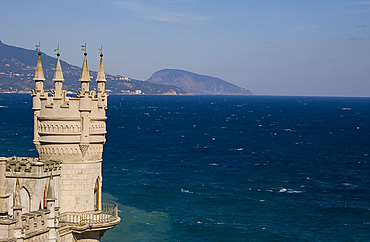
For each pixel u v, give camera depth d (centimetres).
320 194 11306
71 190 4484
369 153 18325
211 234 8312
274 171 14212
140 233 8144
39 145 4525
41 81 4538
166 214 9300
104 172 13238
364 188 12044
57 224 3950
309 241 8069
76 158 4488
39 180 4025
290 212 9738
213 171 14062
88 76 4559
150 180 12394
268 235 8319
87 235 4528
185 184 12075
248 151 18600
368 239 8231
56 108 4444
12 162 4047
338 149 19450
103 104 4634
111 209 4706
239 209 9888
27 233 3647
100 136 4619
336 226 8912
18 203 3606
